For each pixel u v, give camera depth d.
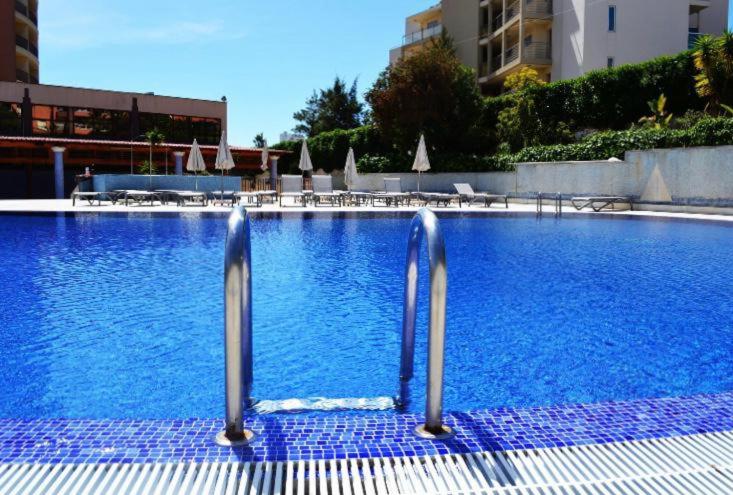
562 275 8.07
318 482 2.41
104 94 39.97
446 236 12.77
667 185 18.61
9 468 2.47
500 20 40.12
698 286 7.30
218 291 6.79
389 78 31.36
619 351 4.62
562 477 2.42
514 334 5.12
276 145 44.44
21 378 3.97
